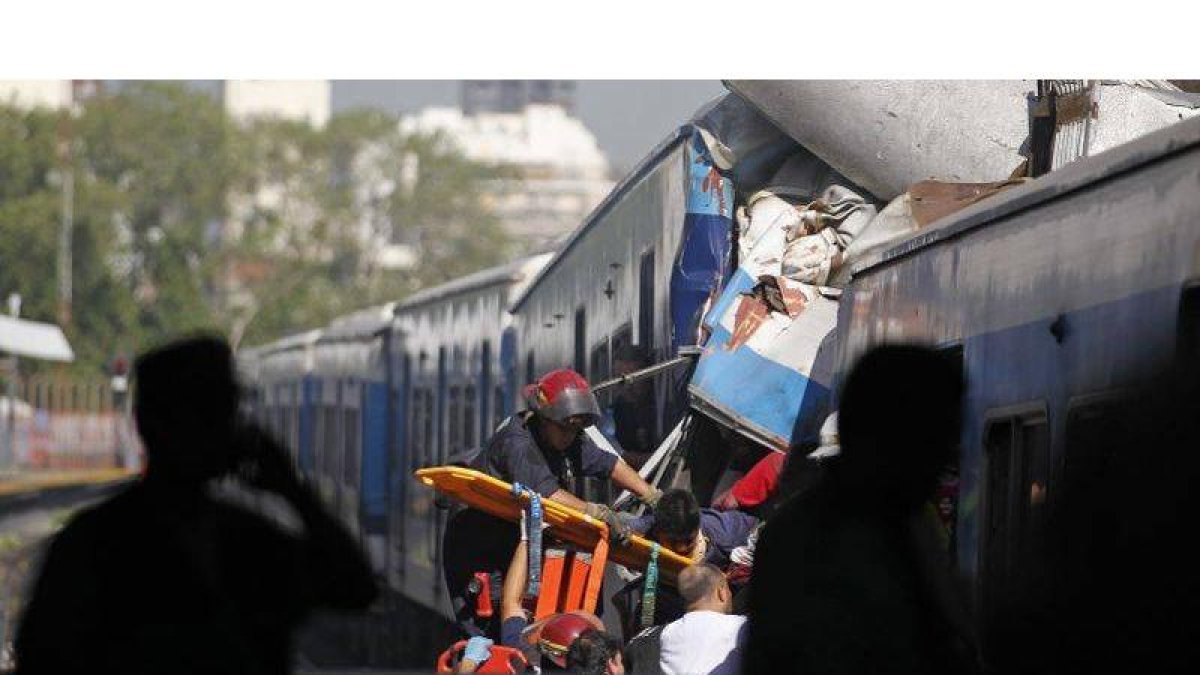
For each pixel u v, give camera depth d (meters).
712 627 17.52
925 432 11.85
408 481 37.28
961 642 11.89
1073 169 16.48
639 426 25.55
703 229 24.22
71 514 12.60
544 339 30.00
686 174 24.36
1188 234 14.48
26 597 12.45
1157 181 14.96
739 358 23.41
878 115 23.34
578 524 21.44
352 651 32.69
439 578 32.47
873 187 23.98
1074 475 15.85
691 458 24.03
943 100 23.36
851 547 11.56
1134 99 22.17
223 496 12.72
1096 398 15.58
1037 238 16.77
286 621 12.77
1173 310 14.58
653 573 20.84
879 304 20.31
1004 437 17.36
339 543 12.88
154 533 12.42
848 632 11.44
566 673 19.62
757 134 24.61
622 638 22.08
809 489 12.04
